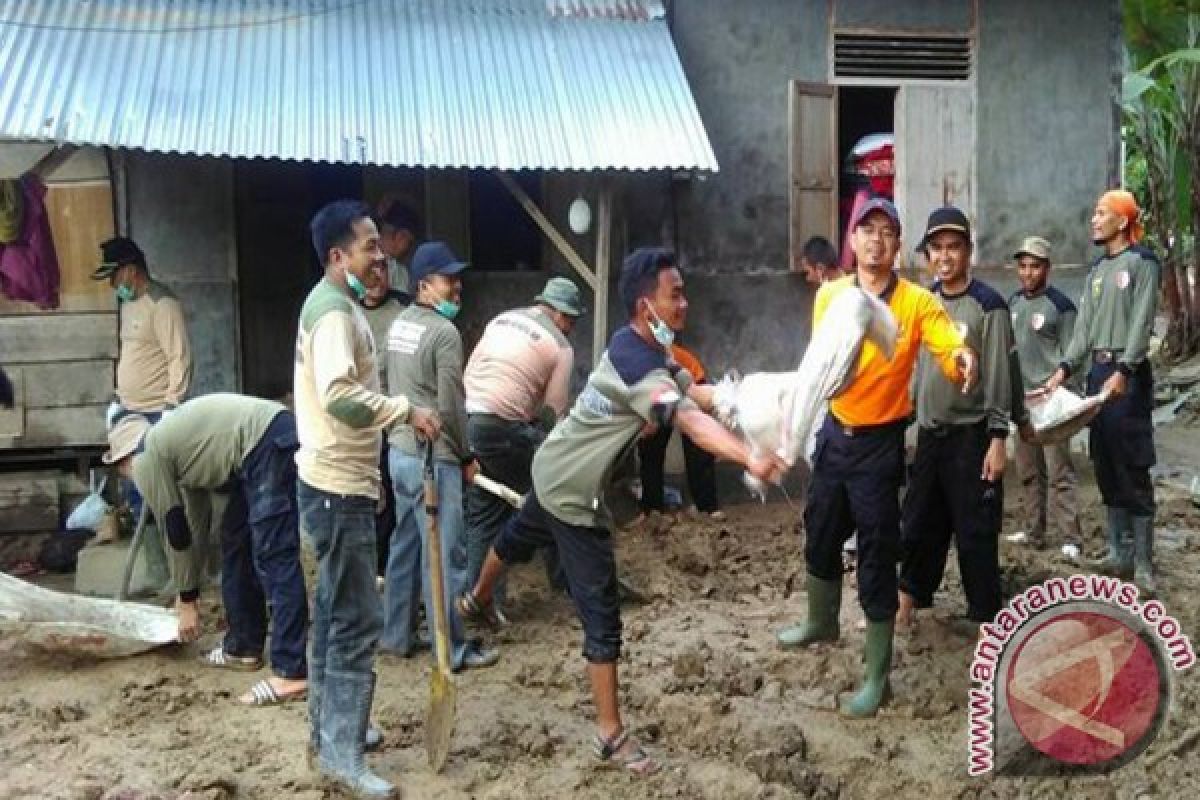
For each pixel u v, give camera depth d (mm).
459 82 7652
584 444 4285
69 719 5020
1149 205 15664
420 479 5496
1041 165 9398
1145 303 6082
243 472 5234
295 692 5203
